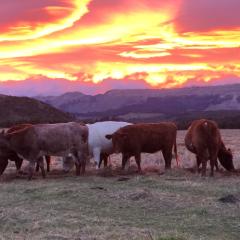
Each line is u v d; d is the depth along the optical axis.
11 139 20.62
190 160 27.20
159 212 13.16
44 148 20.55
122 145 20.92
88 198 14.99
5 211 13.33
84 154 21.27
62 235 10.74
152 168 22.41
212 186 16.73
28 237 10.70
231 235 10.84
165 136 21.67
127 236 10.55
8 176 20.94
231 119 114.06
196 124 20.30
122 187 16.83
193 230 11.27
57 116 121.31
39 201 14.98
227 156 21.22
